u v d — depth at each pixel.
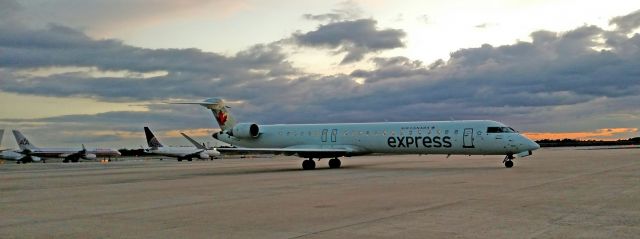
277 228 10.73
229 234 10.18
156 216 12.92
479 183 20.66
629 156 52.03
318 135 38.84
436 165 39.12
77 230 11.02
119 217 12.88
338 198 16.03
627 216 11.48
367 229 10.36
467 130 33.09
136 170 41.28
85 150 85.62
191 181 25.73
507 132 32.09
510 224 10.61
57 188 22.80
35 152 83.94
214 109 44.03
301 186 21.03
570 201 14.22
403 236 9.56
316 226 10.86
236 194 18.17
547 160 45.16
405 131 35.31
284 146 40.50
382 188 19.27
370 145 36.72
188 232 10.50
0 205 16.05
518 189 17.81
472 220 11.20
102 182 26.42
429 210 12.86
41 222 12.27
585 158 48.38
